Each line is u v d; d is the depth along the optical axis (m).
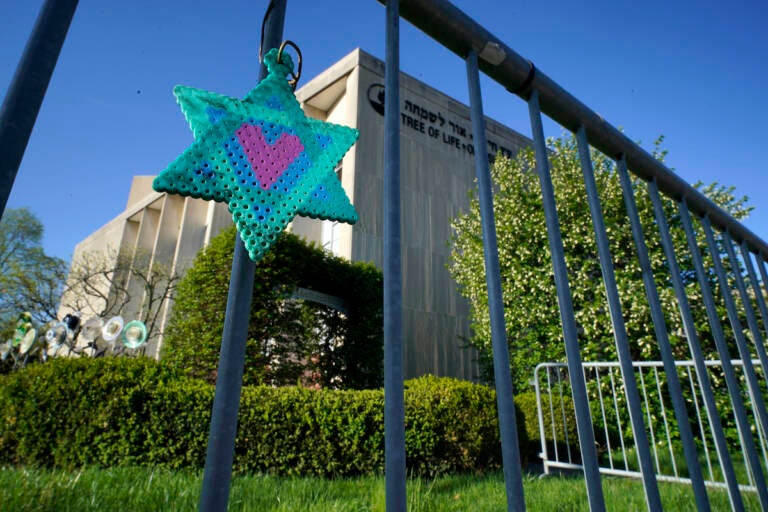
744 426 1.38
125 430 3.63
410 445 3.87
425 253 11.88
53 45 0.60
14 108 0.55
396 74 0.85
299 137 0.73
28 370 3.96
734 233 1.77
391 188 0.77
